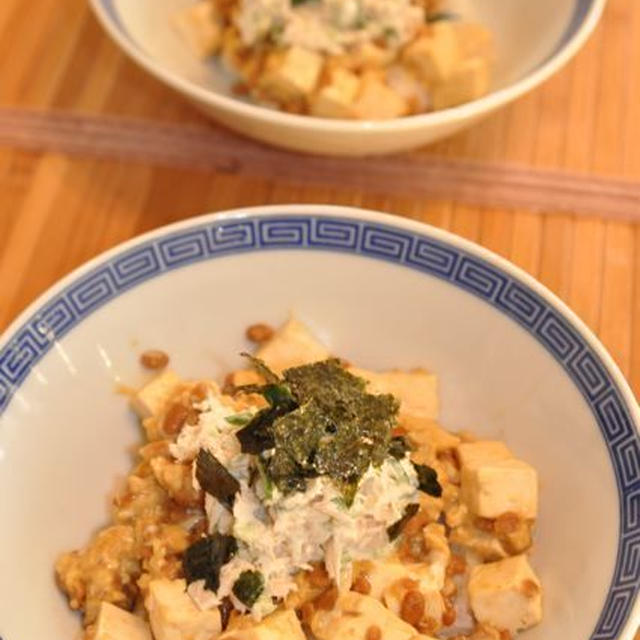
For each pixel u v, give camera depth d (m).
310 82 0.57
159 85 0.61
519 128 0.59
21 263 0.55
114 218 0.56
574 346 0.46
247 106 0.52
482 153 0.58
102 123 0.59
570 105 0.60
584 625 0.42
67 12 0.64
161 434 0.48
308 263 0.50
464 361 0.49
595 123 0.59
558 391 0.47
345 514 0.44
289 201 0.57
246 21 0.59
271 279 0.50
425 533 0.46
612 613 0.42
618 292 0.54
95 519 0.47
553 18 0.58
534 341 0.48
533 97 0.60
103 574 0.45
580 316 0.53
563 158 0.58
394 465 0.45
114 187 0.57
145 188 0.57
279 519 0.44
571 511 0.45
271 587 0.44
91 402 0.48
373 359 0.50
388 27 0.59
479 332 0.49
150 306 0.50
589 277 0.54
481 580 0.45
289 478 0.44
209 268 0.50
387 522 0.45
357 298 0.50
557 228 0.55
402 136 0.53
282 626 0.43
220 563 0.44
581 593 0.43
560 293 0.54
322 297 0.51
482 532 0.46
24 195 0.57
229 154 0.58
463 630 0.45
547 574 0.45
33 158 0.58
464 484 0.47
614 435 0.45
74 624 0.45
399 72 0.59
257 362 0.47
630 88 0.60
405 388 0.49
